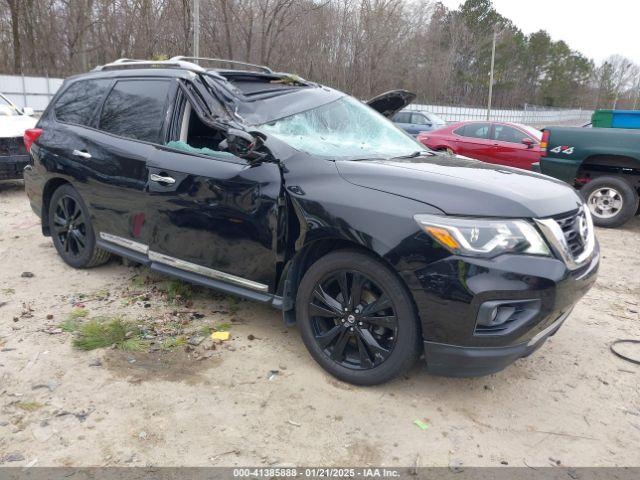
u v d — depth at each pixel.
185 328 3.96
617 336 4.26
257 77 4.47
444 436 2.90
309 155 3.41
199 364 3.48
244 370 3.43
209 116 3.78
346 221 3.06
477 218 2.82
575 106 89.06
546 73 80.75
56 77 35.91
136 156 4.14
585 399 3.34
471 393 3.32
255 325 4.05
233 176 3.55
